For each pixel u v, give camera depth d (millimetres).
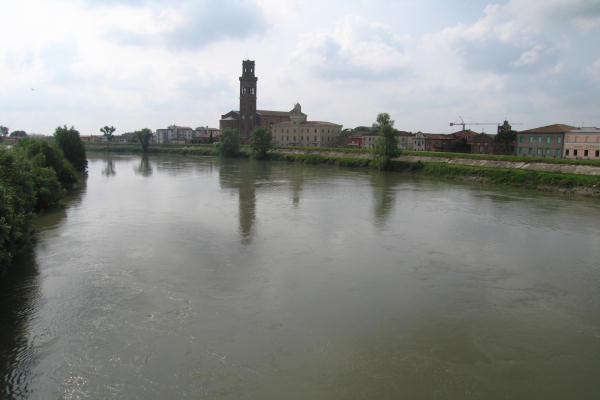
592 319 21047
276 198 55312
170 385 15477
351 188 66312
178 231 36531
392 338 18938
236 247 31906
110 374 16031
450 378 16141
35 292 23078
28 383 15469
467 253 31500
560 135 101875
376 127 101438
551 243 34406
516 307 22328
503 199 56000
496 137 116625
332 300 22766
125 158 150625
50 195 44844
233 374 16172
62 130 81000
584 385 15781
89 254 29703
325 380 15922
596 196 58625
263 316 20750
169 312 20969
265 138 142125
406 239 35125
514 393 15297
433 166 89312
